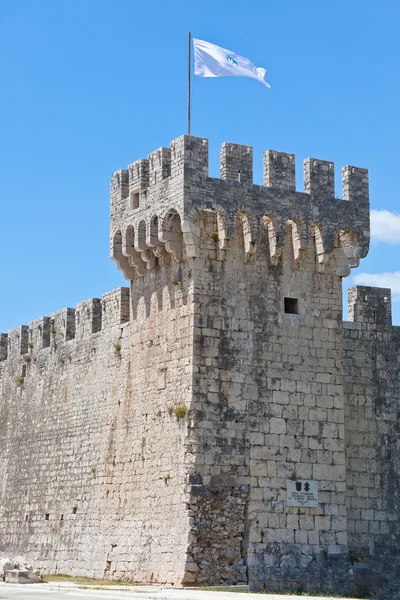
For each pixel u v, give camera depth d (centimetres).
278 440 6316
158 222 6456
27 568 6838
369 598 6278
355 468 6881
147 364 6738
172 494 6256
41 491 8238
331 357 6562
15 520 8600
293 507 6288
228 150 6400
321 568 6284
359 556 6762
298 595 5881
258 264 6456
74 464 7756
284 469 6306
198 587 5897
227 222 6309
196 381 6178
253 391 6303
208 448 6138
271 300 6450
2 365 9344
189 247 6269
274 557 6181
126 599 5144
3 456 9031
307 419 6419
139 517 6631
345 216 6681
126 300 7350
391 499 6944
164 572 6212
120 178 6962
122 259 6969
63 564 7656
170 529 6219
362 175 6800
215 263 6334
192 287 6275
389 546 6869
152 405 6625
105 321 7538
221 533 6078
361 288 7162
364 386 7031
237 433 6216
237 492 6150
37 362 8694
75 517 7600
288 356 6438
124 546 6769
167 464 6356
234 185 6362
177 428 6284
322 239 6594
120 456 7019
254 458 6234
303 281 6575
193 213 6241
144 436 6694
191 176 6269
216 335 6272
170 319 6481
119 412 7112
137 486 6712
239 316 6344
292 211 6519
